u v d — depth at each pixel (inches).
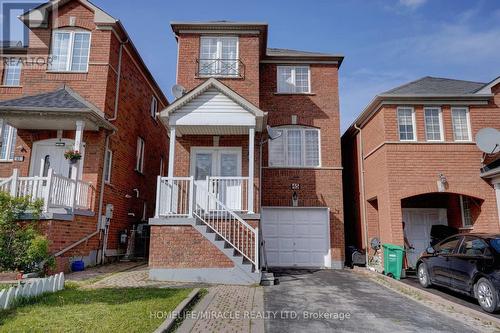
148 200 718.5
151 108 738.2
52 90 518.0
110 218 513.3
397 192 499.5
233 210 443.5
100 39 534.0
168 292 301.7
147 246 636.1
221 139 523.5
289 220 562.6
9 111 435.5
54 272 374.6
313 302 305.4
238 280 379.9
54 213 381.1
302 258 552.7
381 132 530.9
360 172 618.5
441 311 289.0
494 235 326.0
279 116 593.6
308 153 586.2
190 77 545.0
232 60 552.1
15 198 349.7
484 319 265.7
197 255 385.7
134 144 631.8
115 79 547.5
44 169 494.3
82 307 236.1
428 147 513.0
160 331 193.0
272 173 571.8
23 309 227.1
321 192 569.0
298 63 613.6
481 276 297.0
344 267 557.6
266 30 566.3
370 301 317.1
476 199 507.5
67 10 546.0
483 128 500.1
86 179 482.0
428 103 528.1
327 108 597.9
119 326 197.2
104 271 427.5
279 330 224.5
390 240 490.6
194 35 561.6
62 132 501.4
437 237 537.0
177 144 521.7
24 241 335.9
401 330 233.3
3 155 525.3
